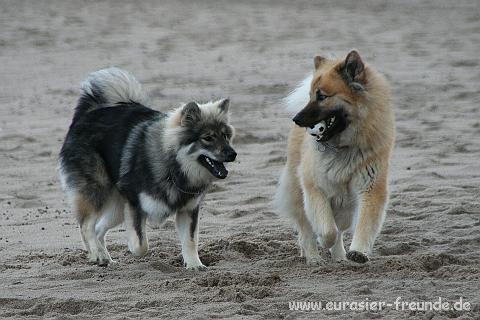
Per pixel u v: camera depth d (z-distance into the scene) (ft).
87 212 41.81
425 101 82.48
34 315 33.37
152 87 92.94
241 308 32.73
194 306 33.32
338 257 41.11
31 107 85.66
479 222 45.78
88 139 42.29
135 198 40.55
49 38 133.08
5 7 178.60
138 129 41.34
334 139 38.75
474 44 119.85
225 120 41.09
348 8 179.93
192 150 39.86
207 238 45.34
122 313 32.68
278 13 171.42
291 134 42.19
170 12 174.60
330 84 38.22
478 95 84.12
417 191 53.01
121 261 41.50
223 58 113.19
